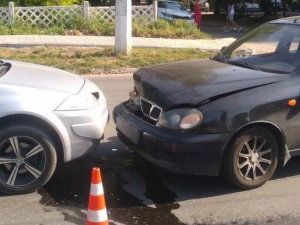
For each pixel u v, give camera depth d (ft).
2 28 52.39
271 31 18.45
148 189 15.35
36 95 14.46
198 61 18.40
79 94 15.37
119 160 17.80
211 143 13.98
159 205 14.23
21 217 13.34
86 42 47.50
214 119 13.98
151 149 14.61
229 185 15.58
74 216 13.48
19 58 38.75
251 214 13.70
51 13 55.11
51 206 14.05
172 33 55.57
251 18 100.37
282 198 14.74
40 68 17.31
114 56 40.65
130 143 16.01
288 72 15.67
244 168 14.89
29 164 14.43
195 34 56.65
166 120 14.38
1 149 14.16
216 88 14.70
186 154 13.92
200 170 14.19
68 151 14.85
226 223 13.17
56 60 38.83
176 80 15.69
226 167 14.60
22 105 14.02
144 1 87.40
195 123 13.99
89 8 56.08
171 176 16.39
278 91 14.84
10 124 14.14
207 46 49.60
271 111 14.58
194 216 13.56
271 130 14.93
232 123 14.10
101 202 11.03
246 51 18.08
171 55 42.57
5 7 54.24
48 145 14.42
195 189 15.35
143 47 47.09
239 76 15.56
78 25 54.80
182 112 14.19
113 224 12.99
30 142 14.32
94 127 15.25
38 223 13.03
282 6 101.24
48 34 52.80
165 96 14.87
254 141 14.75
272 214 13.71
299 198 14.76
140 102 16.28
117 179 16.10
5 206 13.94
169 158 14.10
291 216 13.60
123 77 35.55
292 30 17.54
